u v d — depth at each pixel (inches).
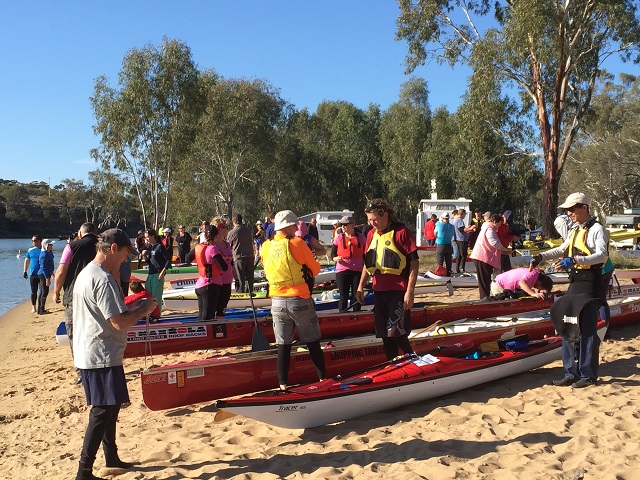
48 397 309.1
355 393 227.6
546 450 187.5
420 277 585.0
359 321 393.7
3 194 4790.8
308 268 242.7
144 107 1507.1
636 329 373.7
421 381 241.1
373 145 2409.0
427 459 187.0
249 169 2000.5
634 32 1111.0
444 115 2219.5
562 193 2455.7
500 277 399.5
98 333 176.7
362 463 190.2
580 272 244.8
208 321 364.8
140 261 783.7
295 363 269.1
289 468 189.9
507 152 1461.6
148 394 241.8
